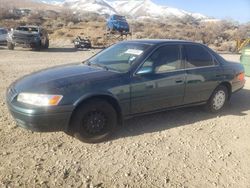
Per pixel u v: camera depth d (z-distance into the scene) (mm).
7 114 6578
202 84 6723
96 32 45625
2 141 5316
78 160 4828
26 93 5012
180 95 6383
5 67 13227
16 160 4730
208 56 6953
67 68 5992
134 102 5707
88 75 5469
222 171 4762
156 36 47438
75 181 4293
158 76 5949
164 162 4910
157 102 6043
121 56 6168
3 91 8500
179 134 5988
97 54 6789
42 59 17469
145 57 5879
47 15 88250
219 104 7305
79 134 5242
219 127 6480
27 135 5594
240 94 9406
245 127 6562
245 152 5426
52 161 4762
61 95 4957
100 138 5418
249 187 4402
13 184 4148
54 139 5492
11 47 23734
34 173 4418
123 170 4621
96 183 4277
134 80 5641
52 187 4137
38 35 23906
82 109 5164
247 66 12719
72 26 55406
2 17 73562
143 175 4523
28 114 4871
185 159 5039
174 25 79750
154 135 5867
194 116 7027
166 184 4344
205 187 4336
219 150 5430
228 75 7262
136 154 5109
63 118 4992
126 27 43344
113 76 5512
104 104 5344
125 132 5926
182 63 6398
